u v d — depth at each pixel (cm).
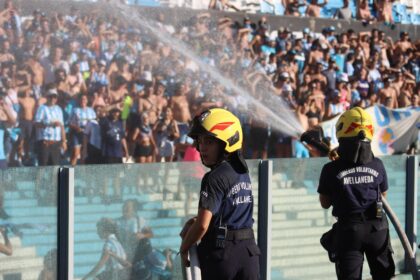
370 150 811
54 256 777
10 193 744
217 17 1806
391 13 2280
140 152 1577
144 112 1591
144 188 838
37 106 1470
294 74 1809
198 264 629
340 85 1842
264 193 924
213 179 638
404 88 2056
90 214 797
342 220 807
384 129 1742
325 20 2053
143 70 1636
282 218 952
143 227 841
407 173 1073
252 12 1962
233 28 1822
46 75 1501
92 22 1593
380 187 822
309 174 974
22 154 1450
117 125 1560
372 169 809
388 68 2053
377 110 1738
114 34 1623
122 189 821
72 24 1562
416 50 2216
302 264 978
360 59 1986
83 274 795
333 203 816
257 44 1817
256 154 1725
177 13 1733
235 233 642
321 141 849
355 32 2125
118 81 1594
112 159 1550
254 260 652
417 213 1087
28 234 757
